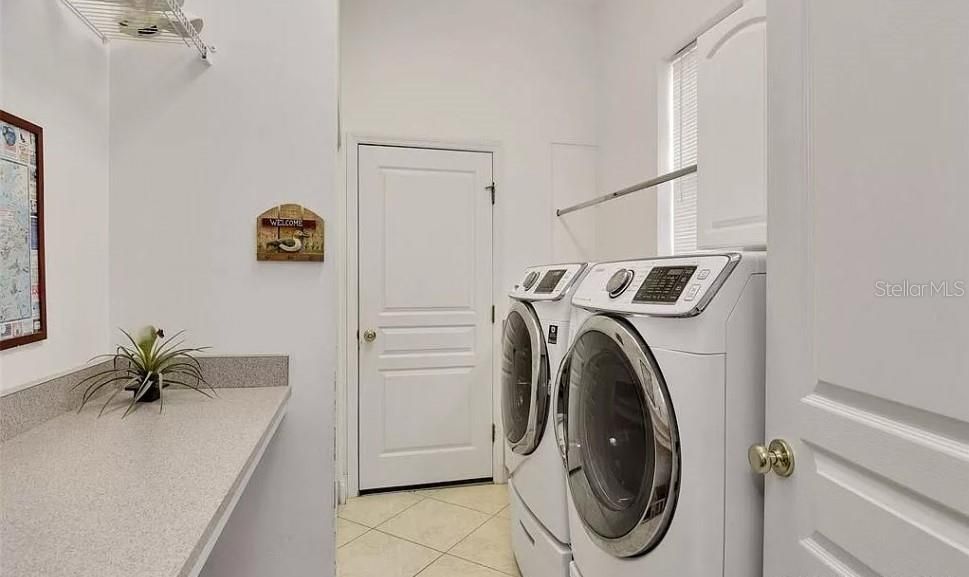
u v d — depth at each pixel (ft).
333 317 5.78
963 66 2.00
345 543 7.98
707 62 5.34
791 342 3.06
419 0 10.09
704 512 3.60
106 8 4.58
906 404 2.27
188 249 5.49
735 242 4.88
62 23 4.51
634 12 9.65
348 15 9.77
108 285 5.31
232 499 3.06
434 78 10.15
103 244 5.22
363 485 9.84
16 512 2.66
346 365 9.72
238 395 5.24
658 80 8.91
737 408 3.62
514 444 6.93
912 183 2.22
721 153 5.10
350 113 9.74
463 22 10.31
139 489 2.96
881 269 2.39
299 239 5.67
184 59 5.49
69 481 3.07
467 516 8.92
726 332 3.61
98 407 4.73
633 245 9.64
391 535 8.24
